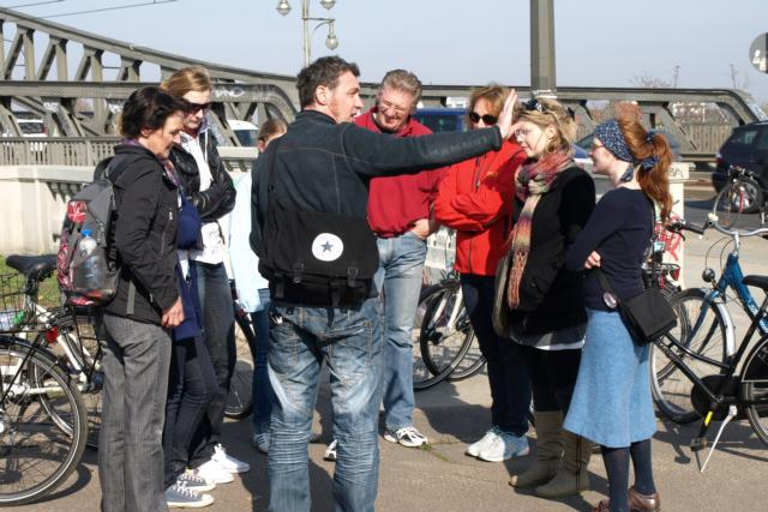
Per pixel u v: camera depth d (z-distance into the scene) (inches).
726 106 1178.0
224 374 198.1
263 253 152.0
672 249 311.7
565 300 176.4
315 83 154.6
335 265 146.7
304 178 149.2
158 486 163.0
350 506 155.7
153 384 160.6
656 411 233.0
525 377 204.1
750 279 213.0
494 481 195.8
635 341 165.5
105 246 155.6
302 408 157.4
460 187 201.6
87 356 209.3
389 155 145.5
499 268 184.2
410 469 202.2
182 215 176.1
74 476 198.4
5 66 1550.2
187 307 170.2
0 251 482.9
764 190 637.9
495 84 201.9
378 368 156.2
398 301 215.8
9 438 192.5
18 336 195.6
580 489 185.9
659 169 163.9
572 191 173.8
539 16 339.3
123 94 1282.0
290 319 152.3
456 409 243.6
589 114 1198.9
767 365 200.5
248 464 204.7
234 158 394.3
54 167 458.6
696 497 185.8
